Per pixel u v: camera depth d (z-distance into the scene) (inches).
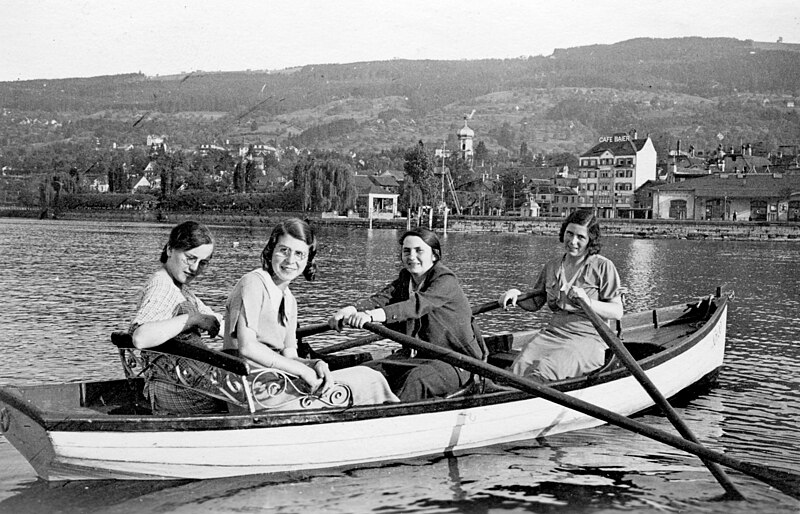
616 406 366.9
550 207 5546.3
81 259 1585.9
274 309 274.7
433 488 280.1
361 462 297.6
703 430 369.4
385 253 1980.8
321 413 285.0
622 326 497.7
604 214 5290.4
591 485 287.6
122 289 995.9
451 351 299.9
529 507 266.2
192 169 6884.8
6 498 263.0
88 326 673.0
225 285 1075.3
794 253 2345.0
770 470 274.8
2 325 672.4
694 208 4347.9
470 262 1696.6
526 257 1905.8
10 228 3531.0
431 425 307.7
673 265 1713.8
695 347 433.4
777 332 695.7
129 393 303.9
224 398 277.7
